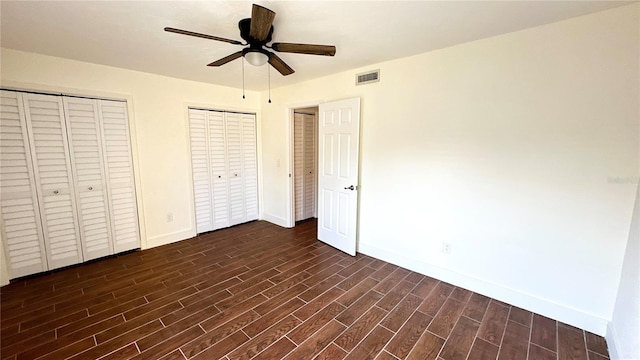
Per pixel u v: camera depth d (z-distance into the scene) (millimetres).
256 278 2773
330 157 3500
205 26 2035
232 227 4395
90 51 2572
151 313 2199
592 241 1959
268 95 4383
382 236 3162
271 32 1942
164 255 3322
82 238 3047
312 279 2756
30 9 1765
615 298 1896
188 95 3709
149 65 3016
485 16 1868
